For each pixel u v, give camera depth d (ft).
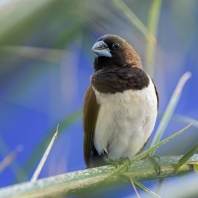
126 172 11.05
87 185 9.23
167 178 11.12
